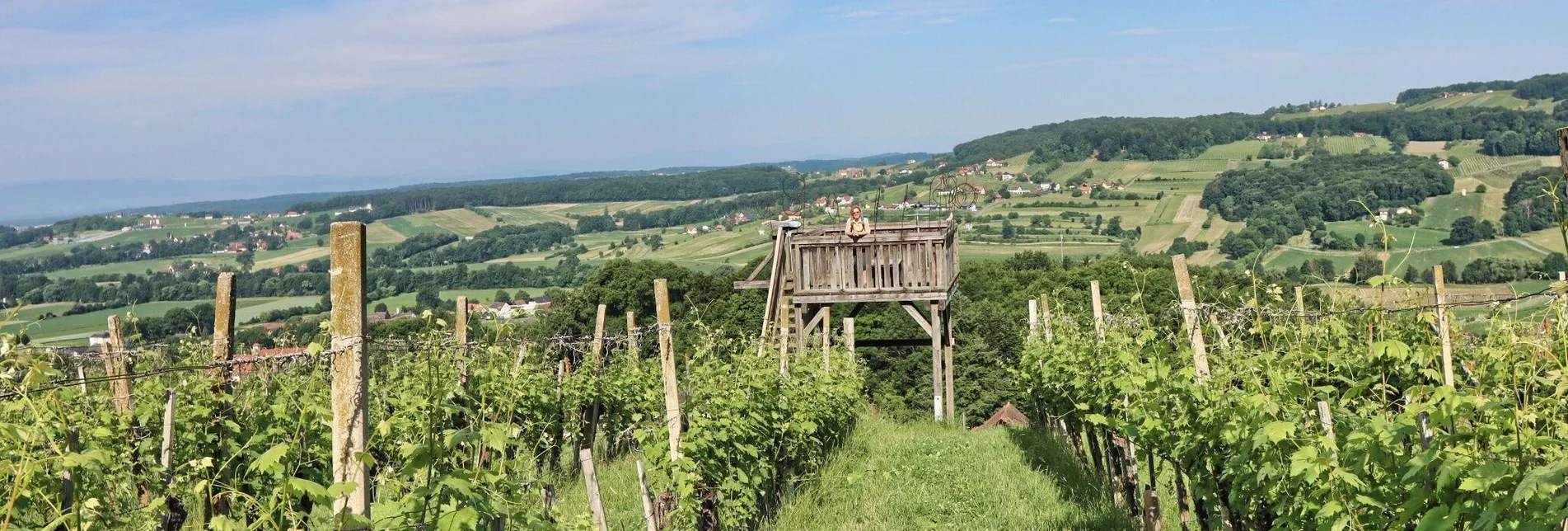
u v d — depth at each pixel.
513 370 10.90
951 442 16.67
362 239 4.42
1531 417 4.25
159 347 8.44
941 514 11.21
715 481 9.31
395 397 8.74
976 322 43.59
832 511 11.38
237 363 6.44
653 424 9.74
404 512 4.55
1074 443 14.98
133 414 6.97
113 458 6.04
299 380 7.98
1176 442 8.33
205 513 6.01
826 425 14.77
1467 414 4.55
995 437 17.67
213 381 6.93
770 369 11.63
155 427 6.99
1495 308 5.82
